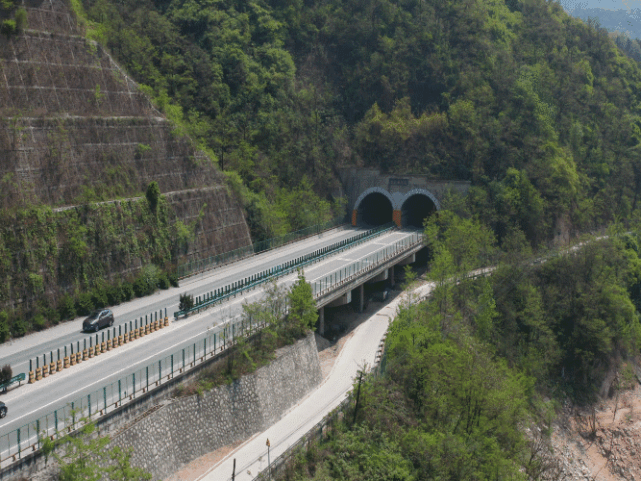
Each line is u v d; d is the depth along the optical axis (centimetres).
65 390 4597
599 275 10100
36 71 7050
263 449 5109
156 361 5191
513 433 5906
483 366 6400
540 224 11881
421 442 5394
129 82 8375
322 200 11856
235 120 11562
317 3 14688
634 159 14612
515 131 12912
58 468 3731
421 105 13962
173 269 7925
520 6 17775
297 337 6406
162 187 8312
